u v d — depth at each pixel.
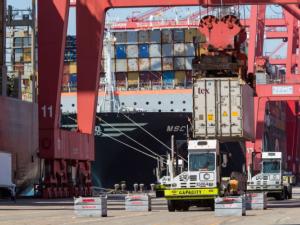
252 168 79.88
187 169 54.97
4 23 90.44
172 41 132.25
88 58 88.25
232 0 83.31
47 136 85.56
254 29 133.38
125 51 132.88
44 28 85.38
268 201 74.69
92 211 47.09
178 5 84.62
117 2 86.88
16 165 86.69
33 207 61.94
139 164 120.31
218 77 61.62
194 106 60.19
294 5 89.94
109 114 119.62
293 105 190.75
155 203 71.50
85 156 91.25
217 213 46.44
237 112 59.78
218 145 55.38
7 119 84.94
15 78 97.19
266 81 135.50
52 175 86.56
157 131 119.75
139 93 131.50
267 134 159.50
